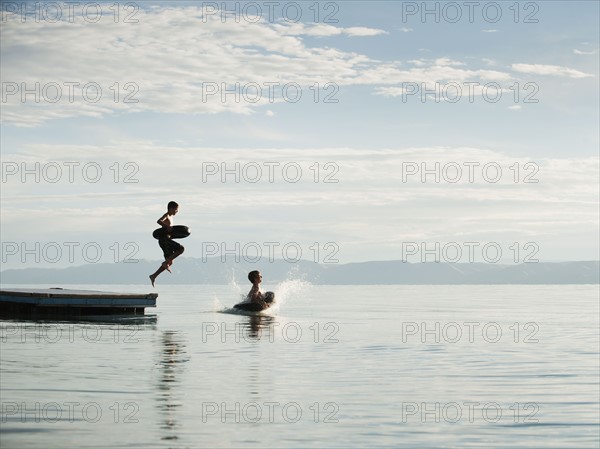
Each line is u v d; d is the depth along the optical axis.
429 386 9.22
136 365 10.48
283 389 8.85
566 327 18.67
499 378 9.92
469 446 6.36
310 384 9.24
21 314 19.97
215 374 9.88
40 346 12.67
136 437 6.46
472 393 8.77
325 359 11.62
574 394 8.75
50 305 19.50
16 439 6.33
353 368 10.70
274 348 12.98
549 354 12.60
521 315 23.89
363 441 6.48
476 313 24.66
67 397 8.09
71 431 6.62
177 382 9.17
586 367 10.99
